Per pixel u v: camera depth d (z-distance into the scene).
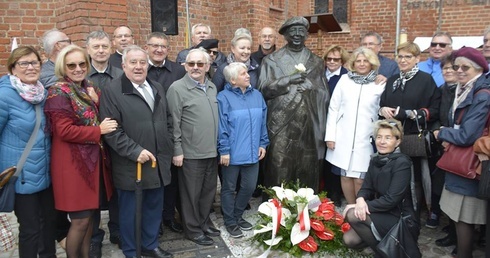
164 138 3.18
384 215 3.11
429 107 3.57
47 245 3.06
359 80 3.77
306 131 4.01
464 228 3.01
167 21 5.46
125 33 4.24
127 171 3.06
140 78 3.02
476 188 2.89
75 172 2.76
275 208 3.50
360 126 3.73
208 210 3.77
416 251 3.03
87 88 2.98
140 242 3.05
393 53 9.45
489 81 2.91
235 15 8.03
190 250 3.56
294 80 3.95
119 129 2.98
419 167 3.70
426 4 8.95
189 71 3.45
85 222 2.86
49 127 2.75
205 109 3.50
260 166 4.57
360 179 3.77
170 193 3.95
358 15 9.73
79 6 4.97
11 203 2.62
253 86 4.28
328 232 3.45
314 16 5.59
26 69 2.63
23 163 2.66
